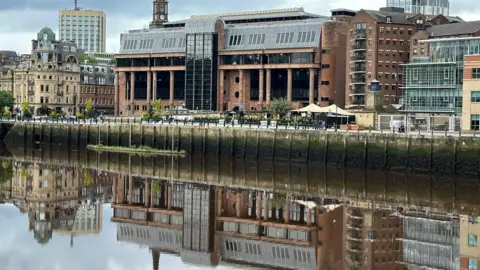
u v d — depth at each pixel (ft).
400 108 622.13
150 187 399.24
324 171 460.14
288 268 230.27
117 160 540.93
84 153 595.88
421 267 226.99
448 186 393.91
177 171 472.85
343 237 270.26
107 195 372.79
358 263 232.32
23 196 363.76
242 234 282.77
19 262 225.97
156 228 291.99
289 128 518.78
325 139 485.56
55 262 227.20
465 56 460.55
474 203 338.13
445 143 427.33
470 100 459.73
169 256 242.78
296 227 290.76
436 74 581.94
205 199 357.61
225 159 537.24
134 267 224.53
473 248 250.16
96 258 234.58
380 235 270.05
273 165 497.05
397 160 449.06
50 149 636.48
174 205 344.49
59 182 417.69
